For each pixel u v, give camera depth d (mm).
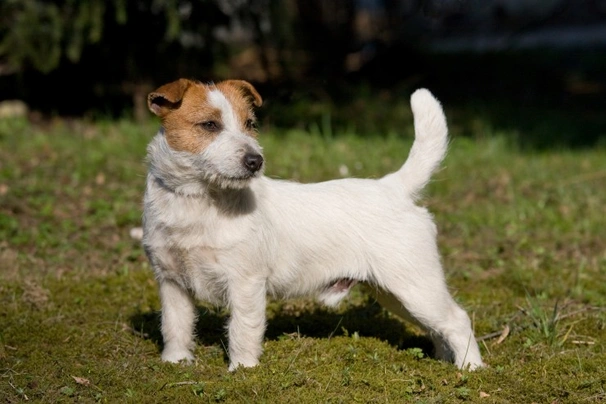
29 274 8211
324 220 6172
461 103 18500
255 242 5855
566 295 8070
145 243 6062
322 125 15320
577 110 19031
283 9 15234
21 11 13133
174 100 5793
